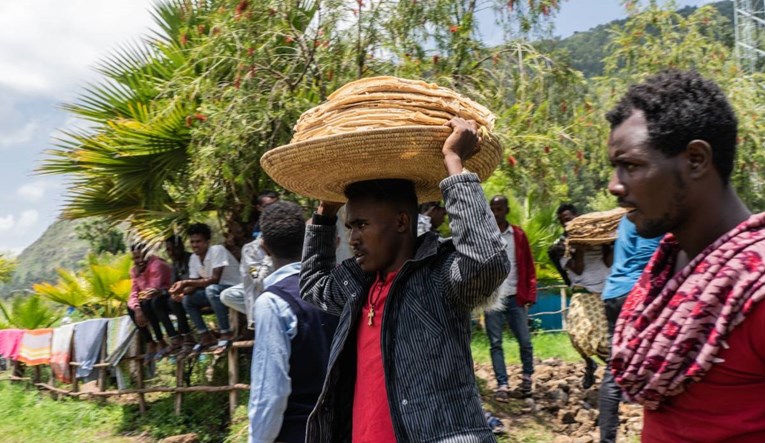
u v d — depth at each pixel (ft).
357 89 6.98
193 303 21.30
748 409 4.21
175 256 24.11
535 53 21.01
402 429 6.59
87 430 22.72
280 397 8.29
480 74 21.77
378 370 7.07
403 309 6.91
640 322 4.67
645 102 4.61
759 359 4.15
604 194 38.68
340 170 6.97
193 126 22.27
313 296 8.36
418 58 21.07
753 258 4.16
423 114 6.68
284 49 21.97
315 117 7.11
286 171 7.25
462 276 6.45
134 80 27.25
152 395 26.71
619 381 4.79
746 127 24.49
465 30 20.76
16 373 33.83
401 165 6.86
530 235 38.34
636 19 27.09
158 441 20.83
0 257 80.84
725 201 4.60
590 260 19.20
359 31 20.62
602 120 22.77
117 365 24.30
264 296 8.67
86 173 25.95
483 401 20.43
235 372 20.44
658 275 5.04
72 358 26.81
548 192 21.12
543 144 19.86
